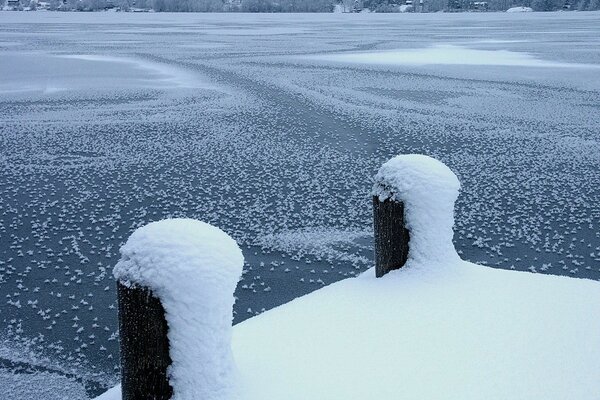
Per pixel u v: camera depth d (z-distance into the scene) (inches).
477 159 525.7
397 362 124.6
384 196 168.4
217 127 669.9
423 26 3171.8
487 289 158.9
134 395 114.7
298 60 1405.0
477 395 112.8
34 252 324.2
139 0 6870.1
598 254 318.0
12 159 532.1
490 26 3093.0
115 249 328.2
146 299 109.8
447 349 129.2
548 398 111.7
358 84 1014.4
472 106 800.9
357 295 158.7
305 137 619.8
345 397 113.2
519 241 336.8
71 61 1357.0
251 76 1119.6
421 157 170.9
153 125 679.7
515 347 129.3
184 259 110.4
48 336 235.3
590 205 398.6
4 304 263.6
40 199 419.8
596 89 928.9
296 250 323.3
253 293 273.6
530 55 1470.2
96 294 273.6
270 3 6648.6
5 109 780.6
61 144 588.4
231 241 119.3
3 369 210.5
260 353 129.9
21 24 3440.0
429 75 1119.6
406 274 167.0
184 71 1186.0
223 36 2326.5
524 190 433.7
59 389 198.1
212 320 111.7
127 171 491.8
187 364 110.4
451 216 169.8
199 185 451.2
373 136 621.3
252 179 465.7
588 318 141.6
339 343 133.0
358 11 6914.4
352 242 334.0
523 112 754.2
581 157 530.3
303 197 418.0
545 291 156.9
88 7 6929.1
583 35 2226.9
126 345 113.5
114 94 898.7
